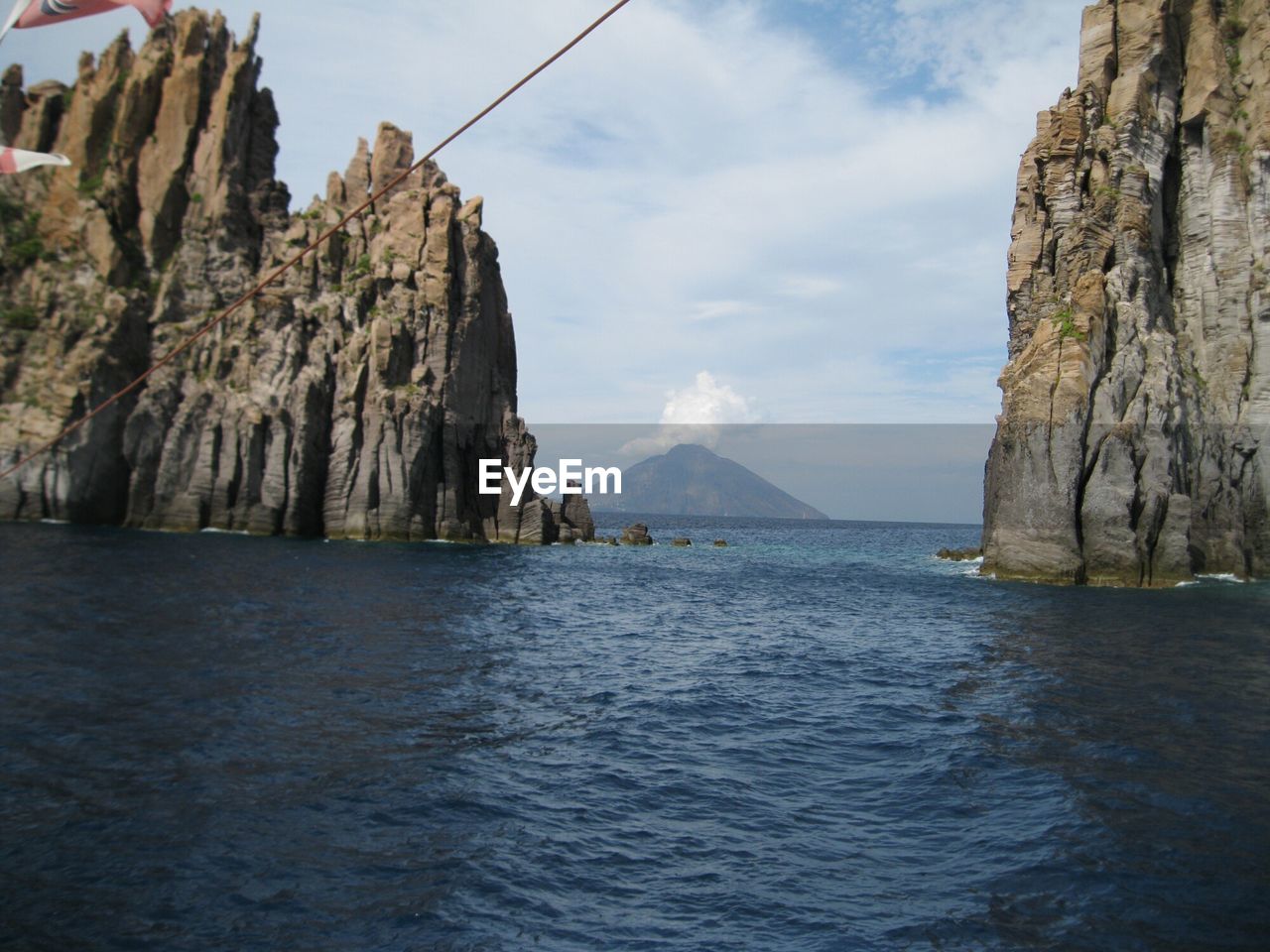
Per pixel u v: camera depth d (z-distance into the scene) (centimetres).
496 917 1209
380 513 7956
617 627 3891
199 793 1588
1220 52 6869
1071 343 5781
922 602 4925
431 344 8494
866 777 1805
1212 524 6206
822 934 1177
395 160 9475
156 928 1144
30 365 7619
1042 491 5800
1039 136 7106
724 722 2236
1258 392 6350
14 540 5691
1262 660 3078
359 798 1606
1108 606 4600
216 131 8819
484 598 4569
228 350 8062
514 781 1736
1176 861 1403
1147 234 6444
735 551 10875
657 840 1480
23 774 1633
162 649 2712
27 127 8600
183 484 7625
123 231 8381
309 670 2562
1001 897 1280
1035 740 2075
